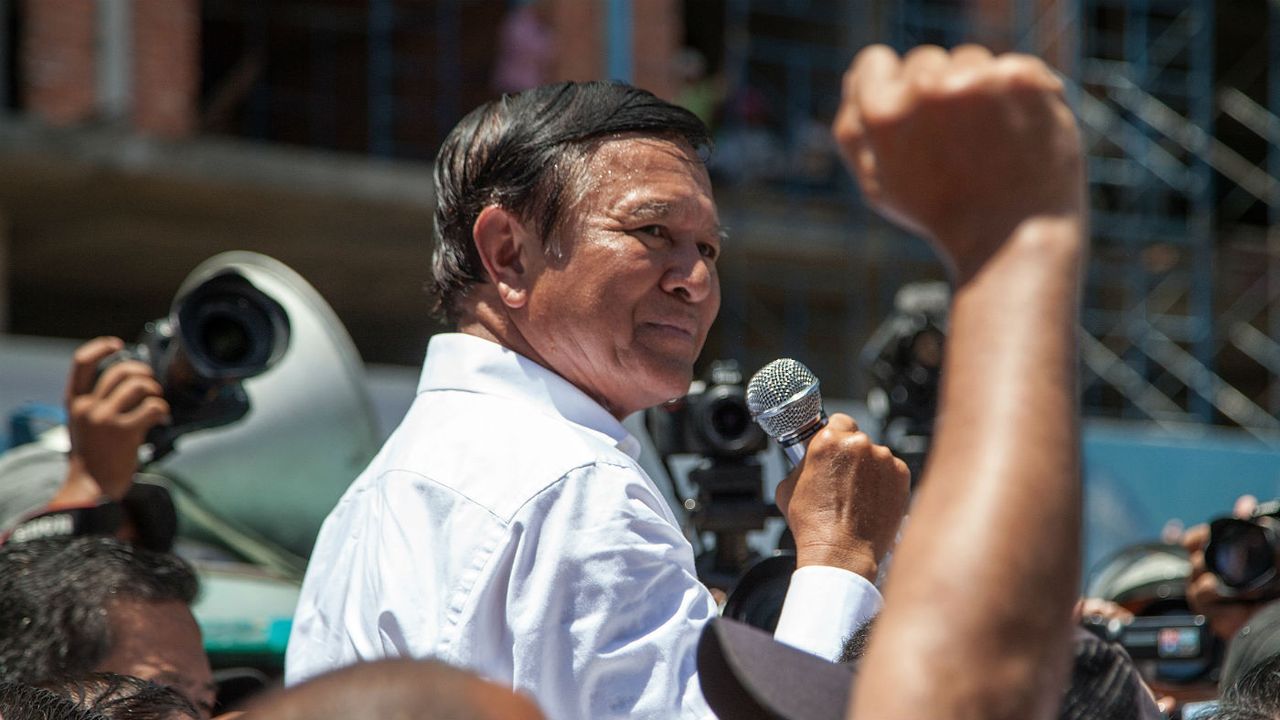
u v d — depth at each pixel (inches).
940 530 78.0
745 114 1000.2
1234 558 259.6
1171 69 1120.2
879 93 81.0
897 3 1000.2
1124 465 553.0
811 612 157.2
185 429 239.8
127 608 195.6
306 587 185.8
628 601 155.0
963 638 75.7
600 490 160.7
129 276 1034.7
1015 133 80.4
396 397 443.8
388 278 1046.4
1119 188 1035.3
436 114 1036.5
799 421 170.9
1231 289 1087.6
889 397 298.0
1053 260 80.7
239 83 992.2
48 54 829.2
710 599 162.4
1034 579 76.4
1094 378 991.6
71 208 890.1
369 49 1071.6
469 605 157.3
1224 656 264.4
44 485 266.2
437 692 74.4
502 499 161.2
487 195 184.7
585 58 929.5
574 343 180.1
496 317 186.1
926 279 1011.3
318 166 879.7
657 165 182.2
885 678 76.1
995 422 78.9
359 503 181.8
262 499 323.0
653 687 151.0
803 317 1056.8
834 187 1008.2
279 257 995.9
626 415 189.9
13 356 414.3
